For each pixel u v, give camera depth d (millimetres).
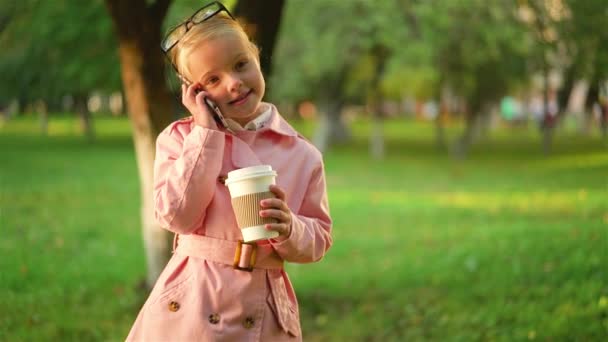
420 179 19672
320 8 22266
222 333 2439
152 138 6285
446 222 12047
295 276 8367
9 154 25109
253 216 2336
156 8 6098
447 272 7711
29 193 15328
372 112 27469
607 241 7527
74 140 34250
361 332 6066
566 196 14133
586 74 13414
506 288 6566
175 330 2467
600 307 5492
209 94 2484
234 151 2539
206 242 2506
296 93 25016
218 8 2500
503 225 10875
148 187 6516
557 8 12414
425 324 6031
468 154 28469
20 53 22359
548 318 5516
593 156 24859
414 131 48188
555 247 7848
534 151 29188
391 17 20266
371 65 25625
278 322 2533
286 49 23844
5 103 34406
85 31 13078
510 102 50844
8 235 10297
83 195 15422
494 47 20109
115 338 5777
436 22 19438
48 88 24328
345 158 27016
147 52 6086
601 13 12375
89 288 7371
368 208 14250
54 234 10664
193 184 2412
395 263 8734
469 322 5828
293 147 2643
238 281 2480
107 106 68438
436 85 27203
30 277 7656
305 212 2650
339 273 8453
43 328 5836
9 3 9805
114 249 9781
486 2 19188
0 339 5422
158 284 2562
